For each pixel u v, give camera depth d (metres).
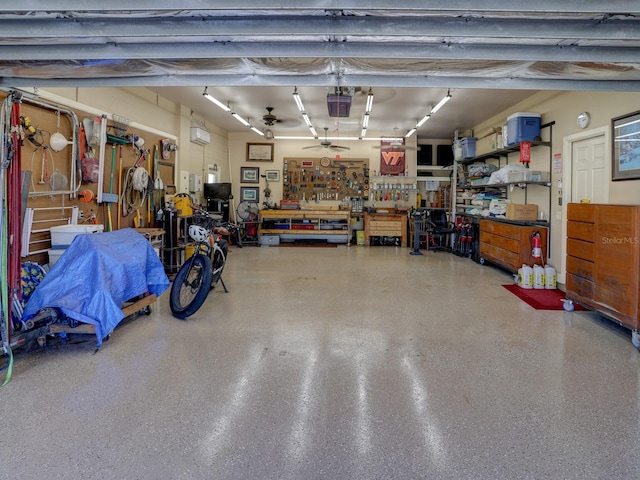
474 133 9.37
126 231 3.79
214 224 5.30
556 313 4.17
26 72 3.40
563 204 5.42
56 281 3.00
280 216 10.13
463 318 3.97
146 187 5.71
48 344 3.16
